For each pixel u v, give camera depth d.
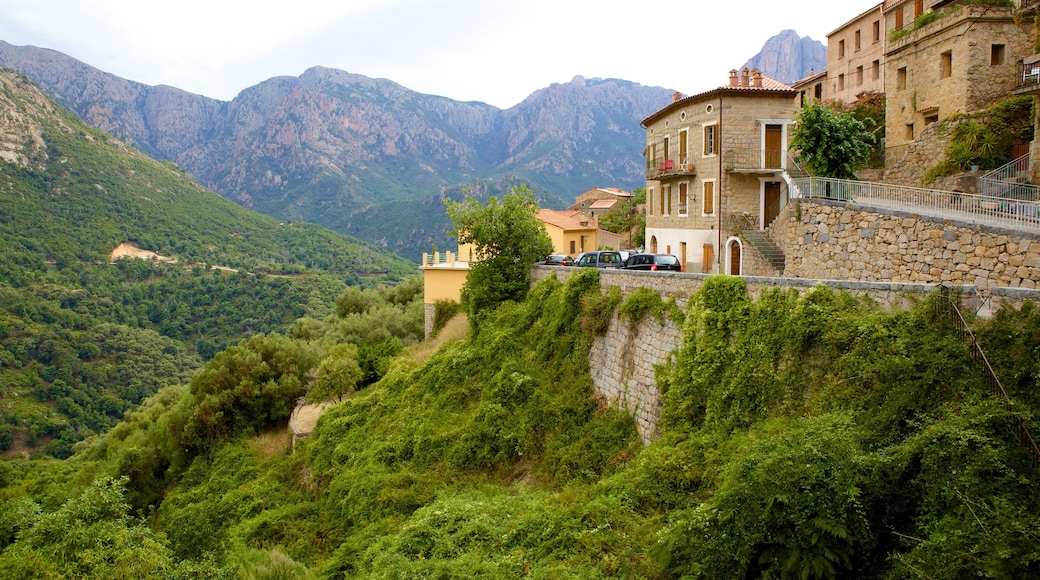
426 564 15.05
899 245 19.16
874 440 10.55
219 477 33.84
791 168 31.84
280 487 29.61
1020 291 10.52
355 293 67.00
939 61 29.94
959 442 8.95
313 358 44.34
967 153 25.78
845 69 51.47
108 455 43.62
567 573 12.25
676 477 14.08
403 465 24.34
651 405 19.05
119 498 18.42
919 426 10.01
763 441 11.29
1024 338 10.05
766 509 9.46
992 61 28.09
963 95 28.28
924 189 20.20
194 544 27.02
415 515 19.39
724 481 11.08
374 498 22.11
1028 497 8.20
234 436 38.53
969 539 7.93
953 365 10.45
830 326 13.02
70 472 41.91
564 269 28.19
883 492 9.31
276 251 153.38
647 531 12.84
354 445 27.70
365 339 49.28
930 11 31.91
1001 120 25.81
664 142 38.28
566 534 13.84
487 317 31.66
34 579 15.19
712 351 16.12
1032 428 8.93
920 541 8.50
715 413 15.20
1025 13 26.11
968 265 16.66
